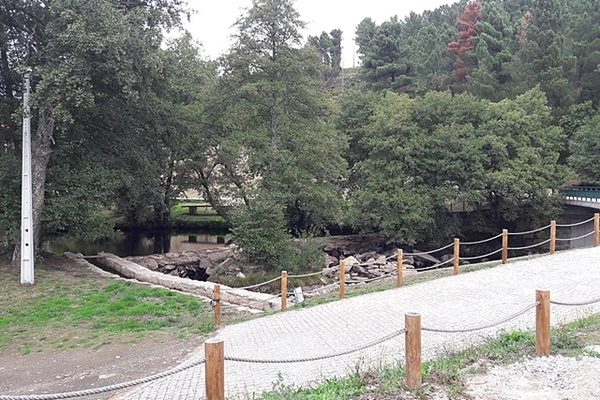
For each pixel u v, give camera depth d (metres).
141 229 39.81
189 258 26.88
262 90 23.25
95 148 21.86
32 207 18.00
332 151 25.11
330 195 24.12
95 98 19.94
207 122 26.75
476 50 49.41
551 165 31.77
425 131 31.98
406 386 5.85
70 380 8.37
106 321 12.62
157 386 7.48
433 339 8.80
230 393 6.78
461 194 30.38
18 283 16.97
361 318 10.95
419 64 52.53
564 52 40.12
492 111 33.28
